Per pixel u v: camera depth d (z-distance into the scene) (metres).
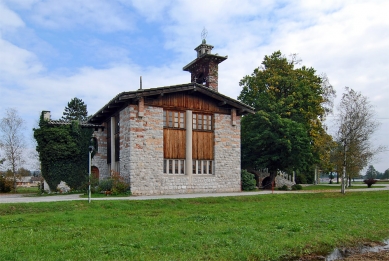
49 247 9.57
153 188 25.83
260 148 36.12
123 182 25.64
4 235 11.04
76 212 16.45
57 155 29.80
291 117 38.28
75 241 10.23
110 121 30.56
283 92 39.78
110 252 9.18
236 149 29.94
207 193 27.48
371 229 13.62
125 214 16.27
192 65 35.34
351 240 12.09
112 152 29.30
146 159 25.75
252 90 40.91
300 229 12.84
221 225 13.22
